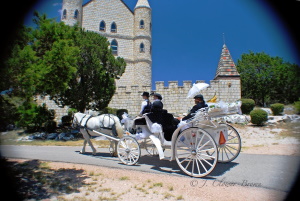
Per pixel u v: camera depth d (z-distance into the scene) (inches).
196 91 310.8
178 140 267.0
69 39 552.4
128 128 338.3
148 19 1530.5
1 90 277.1
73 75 707.4
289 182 234.8
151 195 212.5
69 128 760.3
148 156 378.0
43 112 714.2
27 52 271.9
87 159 356.5
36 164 319.0
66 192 219.3
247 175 261.9
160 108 295.6
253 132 640.4
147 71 1471.5
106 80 807.1
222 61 1038.4
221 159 340.5
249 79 1598.2
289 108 949.2
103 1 1503.4
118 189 227.8
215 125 261.6
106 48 811.4
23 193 214.4
